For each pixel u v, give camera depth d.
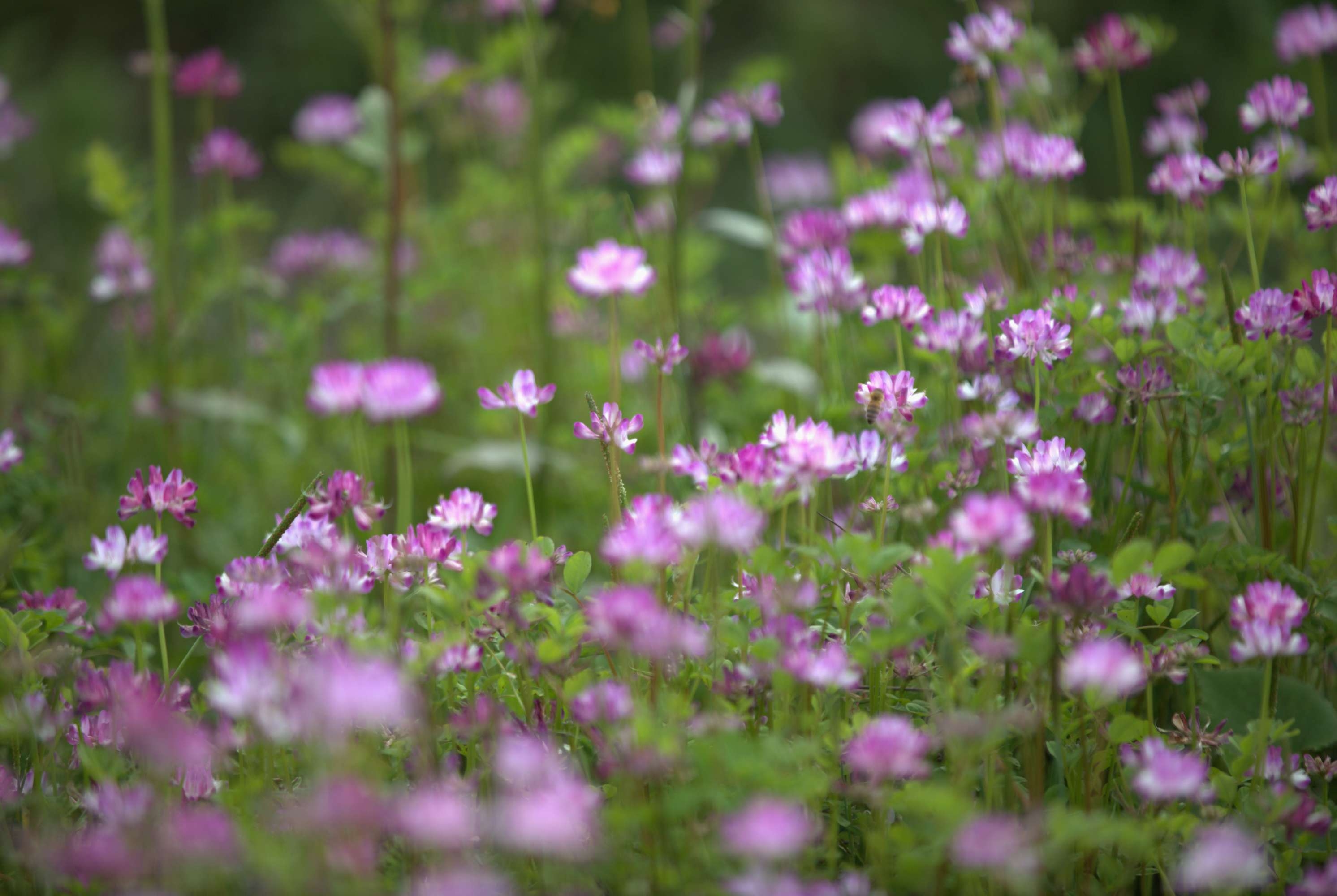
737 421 2.35
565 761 2.04
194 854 1.98
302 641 2.04
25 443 2.29
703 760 2.00
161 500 2.07
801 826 1.97
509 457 2.35
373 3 2.44
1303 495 2.13
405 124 2.55
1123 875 2.04
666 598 2.06
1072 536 2.13
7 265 2.35
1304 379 2.13
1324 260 2.31
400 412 2.02
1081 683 2.00
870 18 5.82
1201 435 2.11
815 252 2.22
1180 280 2.17
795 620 2.03
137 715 1.99
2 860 2.04
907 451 2.14
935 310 2.18
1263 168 2.16
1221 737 2.06
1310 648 2.10
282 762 2.04
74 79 4.85
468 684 2.05
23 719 2.04
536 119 2.39
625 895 2.01
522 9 2.43
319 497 2.03
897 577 2.08
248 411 2.40
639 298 2.36
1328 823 2.02
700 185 2.96
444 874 1.99
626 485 2.31
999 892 2.02
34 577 2.19
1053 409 2.12
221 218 2.41
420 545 2.05
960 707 2.04
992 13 2.27
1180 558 2.01
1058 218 2.31
